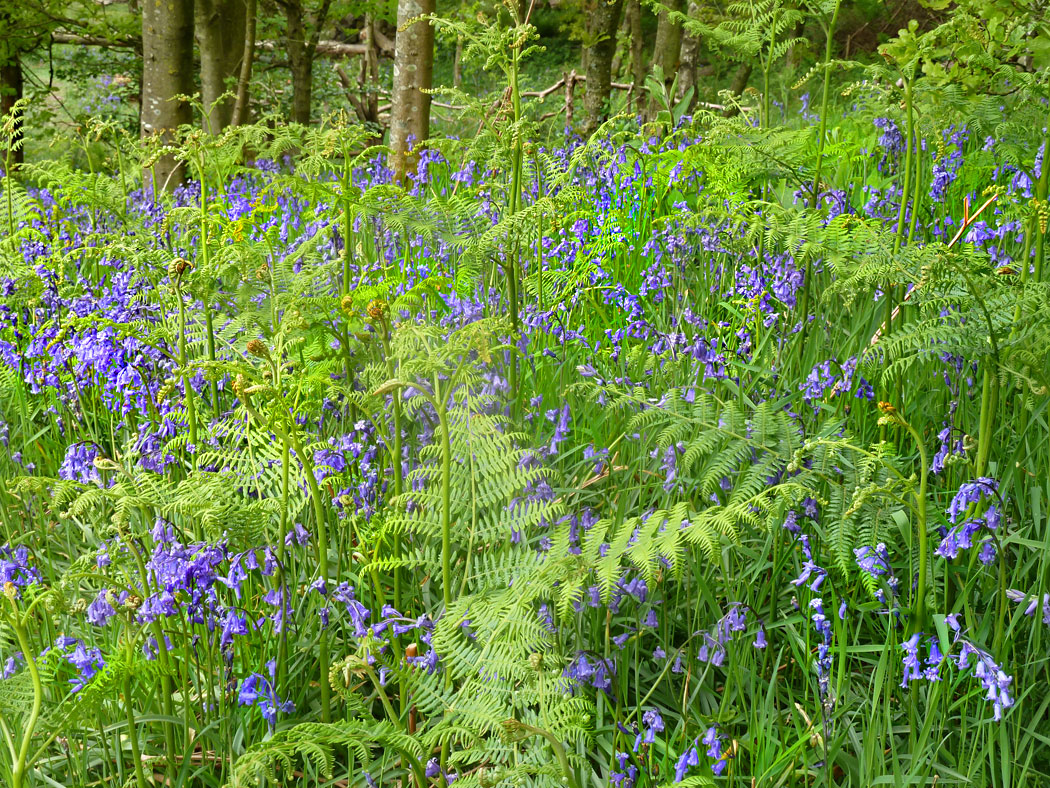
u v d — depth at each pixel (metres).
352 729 2.15
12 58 12.48
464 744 2.31
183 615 2.52
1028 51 4.15
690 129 6.09
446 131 14.13
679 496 3.26
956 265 2.82
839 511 2.74
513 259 3.92
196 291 3.47
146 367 3.55
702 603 3.04
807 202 4.38
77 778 2.54
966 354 2.90
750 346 4.27
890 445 2.64
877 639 2.89
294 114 13.79
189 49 8.40
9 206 5.48
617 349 4.26
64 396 4.18
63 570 3.60
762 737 2.54
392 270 4.98
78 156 12.54
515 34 3.81
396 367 3.13
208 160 5.05
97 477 2.87
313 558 3.27
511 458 2.79
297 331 3.41
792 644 2.72
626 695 2.80
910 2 14.10
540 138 4.33
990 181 5.53
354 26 22.72
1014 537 2.66
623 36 12.98
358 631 2.56
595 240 5.29
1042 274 3.70
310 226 5.36
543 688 2.24
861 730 2.72
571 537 2.88
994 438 3.30
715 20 9.98
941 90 4.11
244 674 2.75
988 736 2.45
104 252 3.97
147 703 2.77
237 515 2.57
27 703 2.28
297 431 2.95
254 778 2.13
